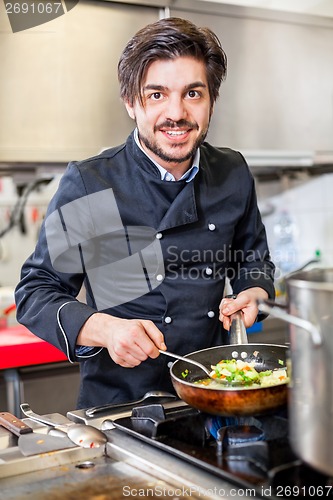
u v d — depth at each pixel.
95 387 1.49
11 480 0.94
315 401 0.77
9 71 2.49
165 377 1.48
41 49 2.54
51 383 2.34
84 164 1.50
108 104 2.65
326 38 3.09
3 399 2.28
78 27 2.58
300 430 0.80
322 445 0.77
